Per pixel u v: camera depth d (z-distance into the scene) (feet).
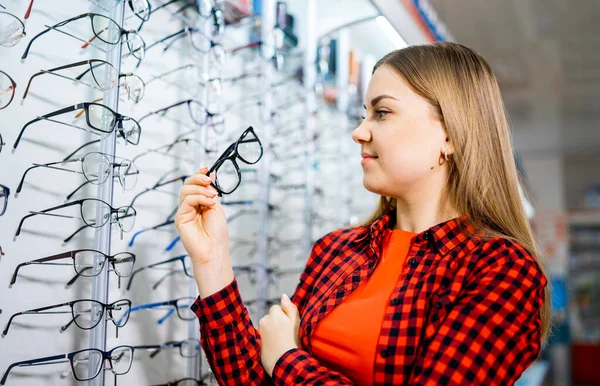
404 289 3.22
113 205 4.46
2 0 3.74
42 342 3.93
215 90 5.24
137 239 4.88
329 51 8.99
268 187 6.45
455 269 3.17
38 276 3.93
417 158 3.37
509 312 2.84
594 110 16.10
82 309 4.21
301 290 4.00
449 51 3.56
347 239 4.02
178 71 5.48
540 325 3.08
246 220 6.80
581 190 23.41
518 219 3.48
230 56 6.50
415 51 3.56
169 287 5.23
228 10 5.98
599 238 22.17
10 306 3.72
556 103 15.49
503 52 12.07
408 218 3.65
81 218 3.91
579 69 12.91
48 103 4.10
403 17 7.41
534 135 19.25
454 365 2.70
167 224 4.86
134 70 4.87
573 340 21.57
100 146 4.11
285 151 7.82
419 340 3.02
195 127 5.54
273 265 7.48
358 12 7.65
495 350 2.75
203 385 4.99
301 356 3.26
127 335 4.69
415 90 3.39
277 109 7.22
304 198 7.69
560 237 21.85
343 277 3.62
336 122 9.48
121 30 4.12
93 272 3.93
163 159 5.23
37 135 4.00
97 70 4.35
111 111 3.89
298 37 8.00
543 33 11.06
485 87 3.53
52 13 4.16
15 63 3.85
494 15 10.28
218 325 3.45
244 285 6.63
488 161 3.46
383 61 3.62
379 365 3.05
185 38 5.60
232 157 3.52
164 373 5.09
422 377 2.74
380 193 3.57
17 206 3.81
